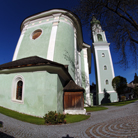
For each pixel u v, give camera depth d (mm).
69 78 10875
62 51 12359
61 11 14000
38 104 7164
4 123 4867
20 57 12844
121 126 4633
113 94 27953
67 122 6172
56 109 7480
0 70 8883
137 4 7723
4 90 8797
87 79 20531
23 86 7938
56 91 7766
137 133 3627
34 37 14422
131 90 40500
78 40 19719
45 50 12250
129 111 8680
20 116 6516
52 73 7906
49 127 5066
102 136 3705
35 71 7855
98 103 28328
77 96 9375
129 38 9281
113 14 9102
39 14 14492
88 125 5352
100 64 31344
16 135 3732
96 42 33969
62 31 13336
